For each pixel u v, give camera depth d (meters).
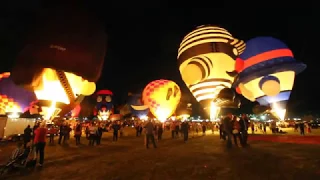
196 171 6.98
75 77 15.70
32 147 9.87
